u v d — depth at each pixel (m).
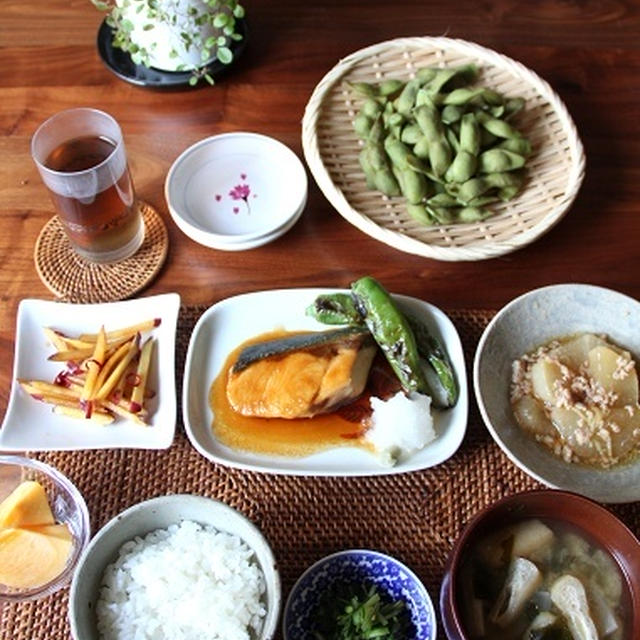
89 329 0.81
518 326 0.80
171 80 0.95
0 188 0.90
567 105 0.96
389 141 0.87
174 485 0.76
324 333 0.80
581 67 0.99
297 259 0.87
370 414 0.78
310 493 0.75
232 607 0.67
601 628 0.66
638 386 0.78
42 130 0.81
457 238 0.86
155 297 0.82
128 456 0.77
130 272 0.85
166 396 0.78
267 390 0.77
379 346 0.80
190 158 0.90
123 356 0.78
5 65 0.97
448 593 0.65
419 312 0.81
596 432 0.76
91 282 0.85
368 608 0.66
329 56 0.98
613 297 0.80
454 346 0.80
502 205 0.87
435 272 0.86
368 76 0.93
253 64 0.98
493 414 0.76
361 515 0.74
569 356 0.79
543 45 1.00
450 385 0.78
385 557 0.69
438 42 0.94
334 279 0.86
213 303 0.84
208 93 0.96
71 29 1.00
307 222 0.88
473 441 0.78
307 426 0.78
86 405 0.76
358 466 0.76
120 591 0.68
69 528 0.72
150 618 0.67
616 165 0.92
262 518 0.74
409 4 1.02
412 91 0.89
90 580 0.67
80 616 0.65
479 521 0.66
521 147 0.87
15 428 0.77
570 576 0.67
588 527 0.69
